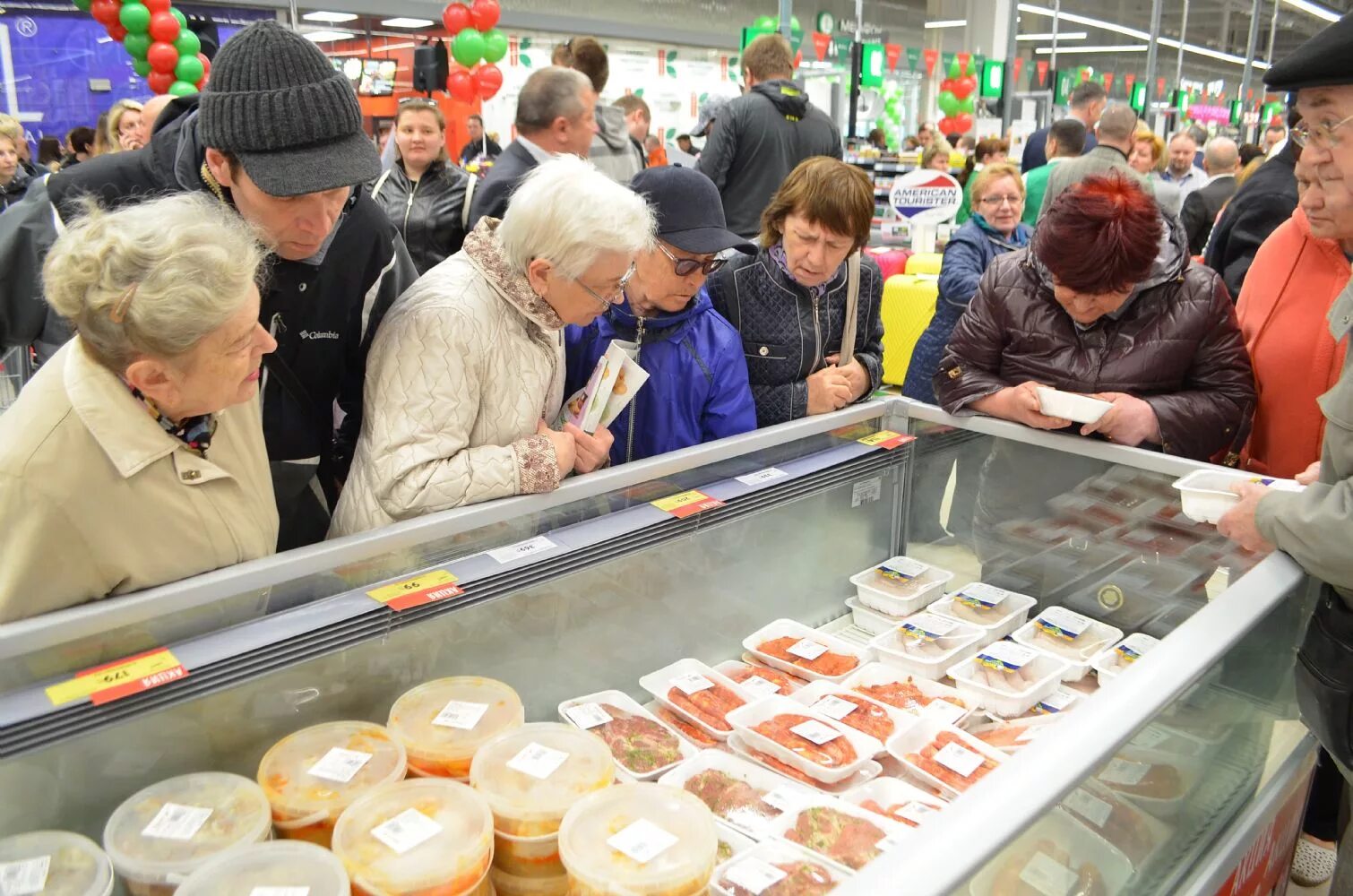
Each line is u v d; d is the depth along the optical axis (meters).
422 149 3.94
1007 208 3.89
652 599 1.69
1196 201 5.41
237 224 1.23
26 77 6.41
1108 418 1.94
